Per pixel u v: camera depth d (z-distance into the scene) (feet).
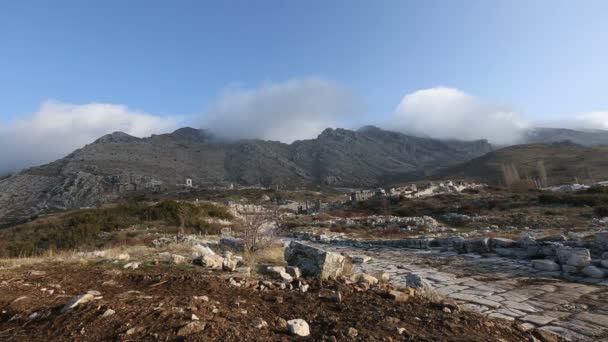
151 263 31.45
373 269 41.01
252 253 39.50
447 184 201.46
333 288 23.70
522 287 30.60
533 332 18.52
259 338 13.99
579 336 19.30
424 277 35.60
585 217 81.82
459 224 94.99
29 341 13.58
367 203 162.91
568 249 37.40
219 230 96.84
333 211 161.58
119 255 35.99
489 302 26.12
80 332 13.93
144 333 13.67
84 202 403.75
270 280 25.13
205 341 13.12
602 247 38.22
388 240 66.13
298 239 89.20
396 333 15.52
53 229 98.58
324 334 15.14
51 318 15.66
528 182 189.06
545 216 86.99
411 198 156.25
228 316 16.10
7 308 17.52
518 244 46.16
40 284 22.66
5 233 106.32
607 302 25.66
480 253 49.19
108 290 21.35
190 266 30.19
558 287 30.27
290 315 17.65
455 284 32.17
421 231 88.12
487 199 124.47
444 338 15.37
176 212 109.60
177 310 15.81
